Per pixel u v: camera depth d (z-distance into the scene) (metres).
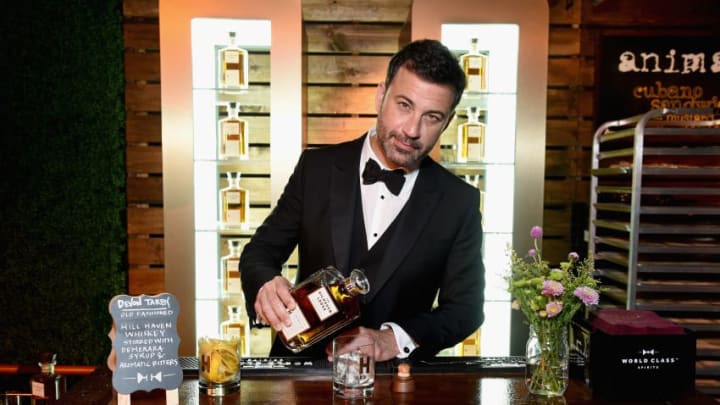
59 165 2.79
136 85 2.83
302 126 2.46
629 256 2.19
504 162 2.46
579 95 2.91
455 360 1.32
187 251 2.40
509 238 2.49
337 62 2.90
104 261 2.84
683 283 2.17
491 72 2.44
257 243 1.57
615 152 2.36
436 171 1.57
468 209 1.53
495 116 2.46
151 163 2.88
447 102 1.25
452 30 2.38
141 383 1.02
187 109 2.34
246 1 2.30
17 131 2.77
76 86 2.75
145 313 1.03
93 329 2.87
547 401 1.09
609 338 1.12
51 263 2.83
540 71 2.35
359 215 1.51
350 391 1.07
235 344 1.11
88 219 2.82
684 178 2.29
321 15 2.87
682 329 1.14
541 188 2.41
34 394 1.38
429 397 1.09
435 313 1.38
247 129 2.45
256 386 1.14
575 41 2.87
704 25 2.85
